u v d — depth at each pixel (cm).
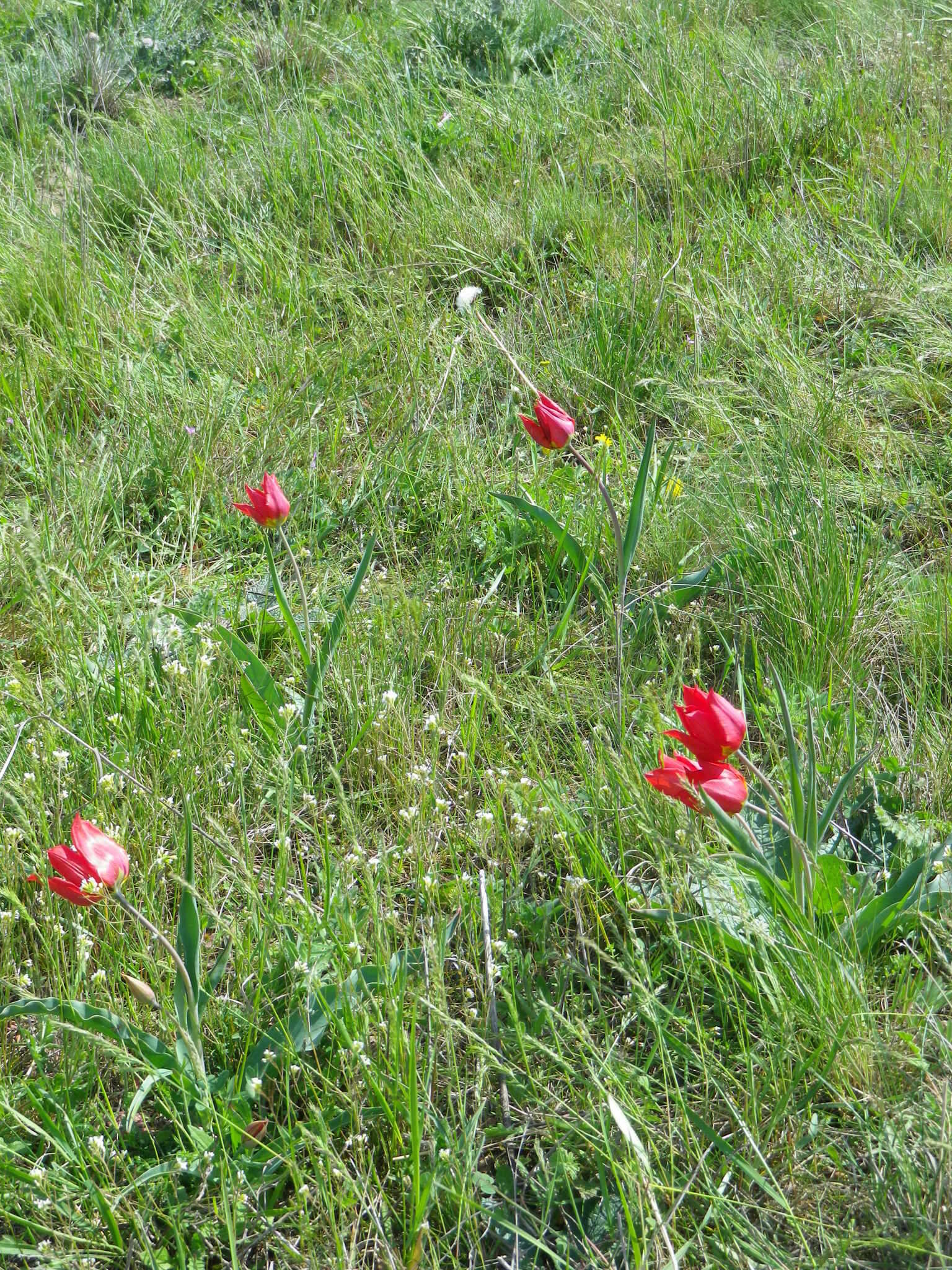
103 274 477
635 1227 181
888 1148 175
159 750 272
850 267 449
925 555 333
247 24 761
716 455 364
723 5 699
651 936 233
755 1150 181
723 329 414
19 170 562
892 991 213
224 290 478
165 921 243
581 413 403
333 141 565
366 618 325
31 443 391
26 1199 189
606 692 291
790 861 233
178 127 620
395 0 777
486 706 290
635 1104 195
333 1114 200
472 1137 186
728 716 187
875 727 273
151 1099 210
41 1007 198
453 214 501
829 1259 166
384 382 423
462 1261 186
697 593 320
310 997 206
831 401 370
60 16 768
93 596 325
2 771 243
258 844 264
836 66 590
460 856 256
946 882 223
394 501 376
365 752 279
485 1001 218
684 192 513
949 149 501
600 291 444
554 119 584
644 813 238
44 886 236
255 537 363
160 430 393
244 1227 187
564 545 320
